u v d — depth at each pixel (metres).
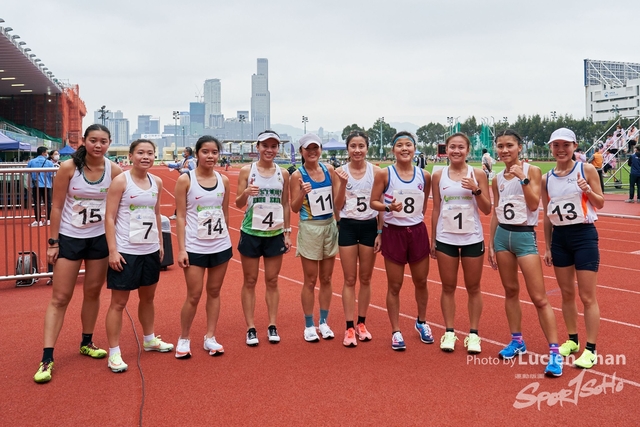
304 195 5.05
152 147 4.51
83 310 4.69
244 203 5.07
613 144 25.66
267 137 4.84
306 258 5.06
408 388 3.98
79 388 4.01
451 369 4.36
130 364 4.52
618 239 11.37
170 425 3.42
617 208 17.08
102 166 4.54
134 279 4.40
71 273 4.43
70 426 3.41
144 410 3.63
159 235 4.73
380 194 4.97
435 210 5.11
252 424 3.43
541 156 85.06
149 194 4.52
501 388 3.97
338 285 7.35
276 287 5.18
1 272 8.18
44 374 4.09
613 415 3.52
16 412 3.60
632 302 6.32
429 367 4.41
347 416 3.53
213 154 4.70
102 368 4.42
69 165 4.38
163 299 6.63
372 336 5.27
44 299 6.70
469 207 4.77
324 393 3.90
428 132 113.75
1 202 11.82
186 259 4.57
